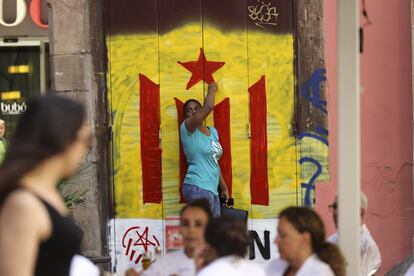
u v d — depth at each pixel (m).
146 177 28.52
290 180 28.61
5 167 10.96
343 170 14.48
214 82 28.33
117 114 28.48
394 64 29.00
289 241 14.92
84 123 11.56
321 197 28.64
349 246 14.59
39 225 10.76
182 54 28.52
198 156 27.47
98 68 28.41
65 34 28.38
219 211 27.88
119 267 28.44
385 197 29.14
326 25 28.59
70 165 11.42
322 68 28.59
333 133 28.69
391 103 29.06
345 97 14.48
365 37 28.95
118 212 28.48
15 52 33.91
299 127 28.56
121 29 28.44
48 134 11.10
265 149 28.56
